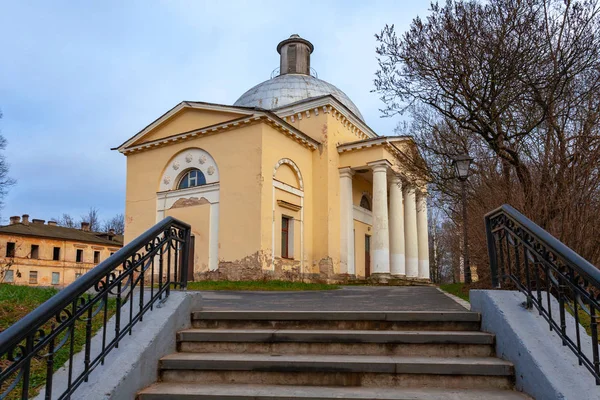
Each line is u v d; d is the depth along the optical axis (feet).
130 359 13.25
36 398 11.92
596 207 26.13
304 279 74.43
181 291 18.35
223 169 69.82
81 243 153.28
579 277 12.48
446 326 17.03
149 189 77.87
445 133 48.34
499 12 34.99
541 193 27.78
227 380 14.38
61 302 10.68
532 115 34.12
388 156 80.28
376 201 79.20
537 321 14.57
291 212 73.61
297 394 12.91
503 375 13.71
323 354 15.67
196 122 74.64
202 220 70.69
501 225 18.29
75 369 13.01
